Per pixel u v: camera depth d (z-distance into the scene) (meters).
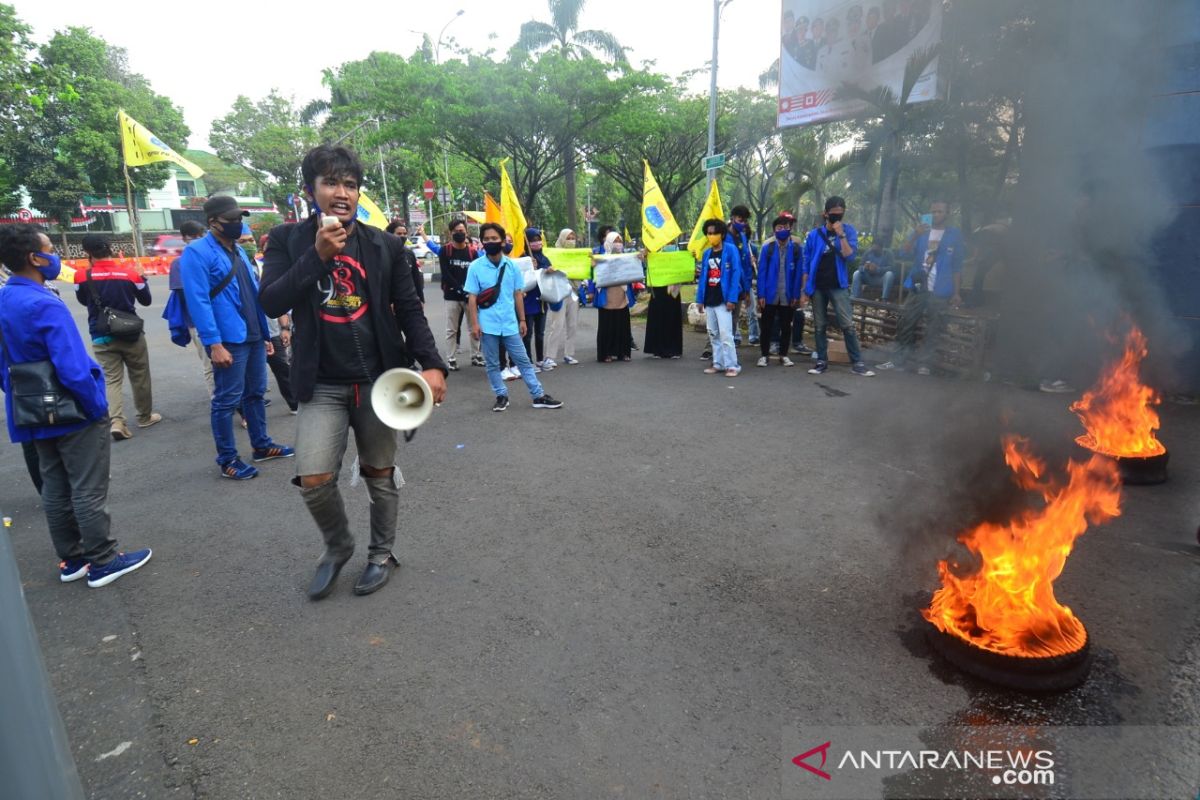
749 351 9.19
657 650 2.67
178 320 5.96
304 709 2.41
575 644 2.73
